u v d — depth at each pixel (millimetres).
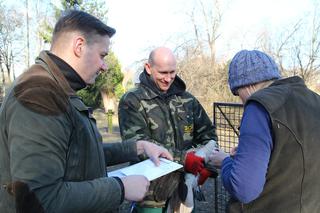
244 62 1739
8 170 1368
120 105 2688
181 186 2449
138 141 2248
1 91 22047
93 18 1611
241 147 1562
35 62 1521
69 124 1406
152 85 2660
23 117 1288
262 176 1513
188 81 14992
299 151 1510
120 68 21516
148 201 2467
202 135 2832
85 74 1599
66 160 1424
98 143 1644
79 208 1351
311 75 14586
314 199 1546
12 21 26703
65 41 1537
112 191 1458
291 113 1547
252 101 1592
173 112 2678
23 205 1252
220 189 4023
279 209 1552
